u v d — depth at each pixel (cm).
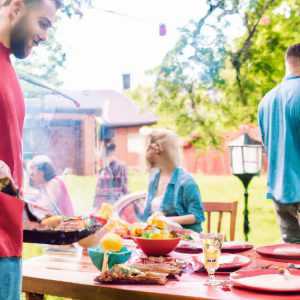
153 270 149
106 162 398
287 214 322
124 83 405
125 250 158
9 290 125
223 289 131
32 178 287
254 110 405
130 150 428
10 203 125
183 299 125
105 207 205
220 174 418
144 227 186
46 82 369
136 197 366
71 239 151
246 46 401
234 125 412
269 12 390
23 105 142
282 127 318
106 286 138
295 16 385
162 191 301
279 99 316
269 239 398
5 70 135
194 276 148
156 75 430
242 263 155
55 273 156
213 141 421
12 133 133
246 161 326
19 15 138
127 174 412
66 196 294
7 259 124
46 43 371
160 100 433
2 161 127
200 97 423
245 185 334
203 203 270
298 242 321
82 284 141
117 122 416
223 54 408
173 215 273
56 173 329
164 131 303
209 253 140
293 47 309
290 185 314
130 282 140
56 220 150
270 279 137
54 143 370
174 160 301
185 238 193
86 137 390
